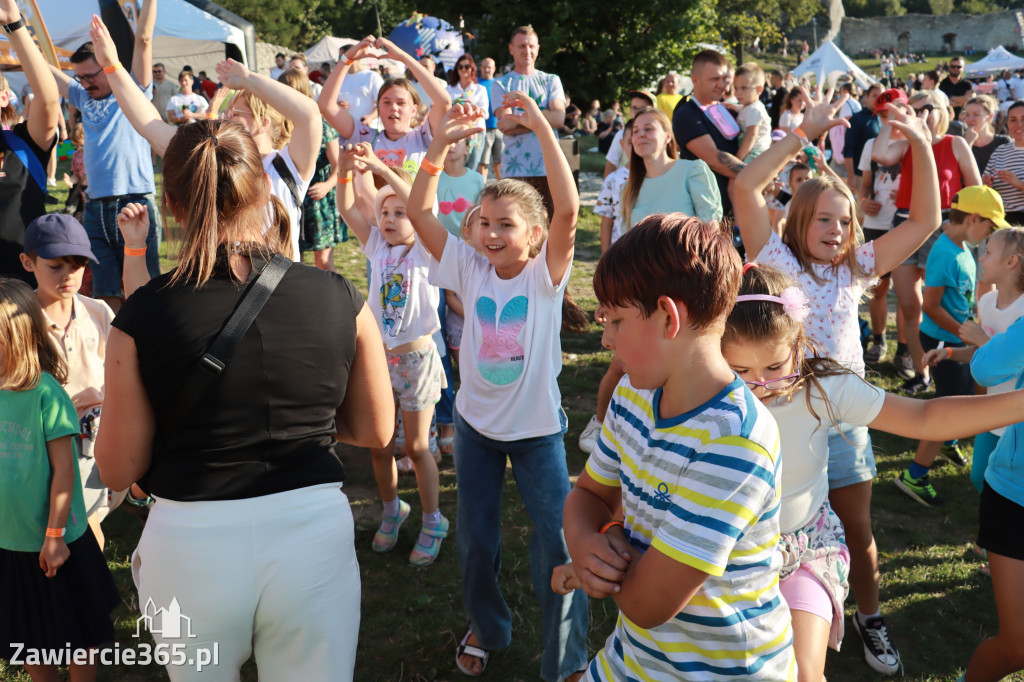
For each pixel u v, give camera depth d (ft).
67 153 40.68
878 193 23.45
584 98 78.59
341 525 6.32
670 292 4.90
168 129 10.21
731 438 4.99
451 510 14.49
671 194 15.99
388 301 12.46
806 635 7.15
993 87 92.07
